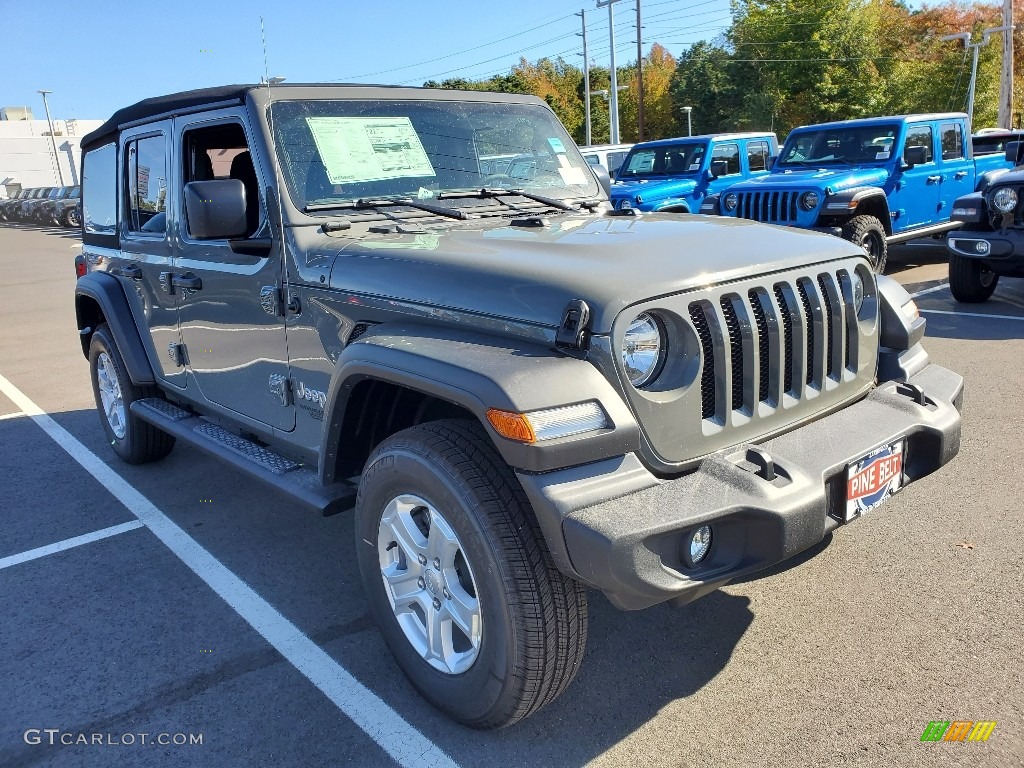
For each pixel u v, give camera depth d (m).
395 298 2.63
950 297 8.70
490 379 2.12
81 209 5.11
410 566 2.54
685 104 58.56
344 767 2.41
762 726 2.47
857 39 45.81
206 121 3.46
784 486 2.22
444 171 3.48
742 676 2.72
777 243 2.69
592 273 2.30
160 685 2.85
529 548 2.18
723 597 3.21
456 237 2.88
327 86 3.36
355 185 3.24
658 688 2.70
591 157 15.01
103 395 5.15
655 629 3.04
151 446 4.90
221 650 3.05
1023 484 4.00
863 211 9.40
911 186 10.02
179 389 4.17
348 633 3.14
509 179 3.70
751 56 49.19
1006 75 29.14
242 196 2.89
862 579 3.26
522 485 2.13
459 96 3.70
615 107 34.19
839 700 2.57
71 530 4.20
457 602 2.39
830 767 2.29
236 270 3.37
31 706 2.77
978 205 7.66
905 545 3.50
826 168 10.28
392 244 2.83
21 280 16.62
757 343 2.42
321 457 2.84
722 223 3.04
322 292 2.91
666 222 3.06
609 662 2.85
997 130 14.03
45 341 9.77
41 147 60.62
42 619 3.33
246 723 2.63
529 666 2.21
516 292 2.34
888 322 3.00
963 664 2.70
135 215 4.32
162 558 3.84
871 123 10.18
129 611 3.37
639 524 2.02
